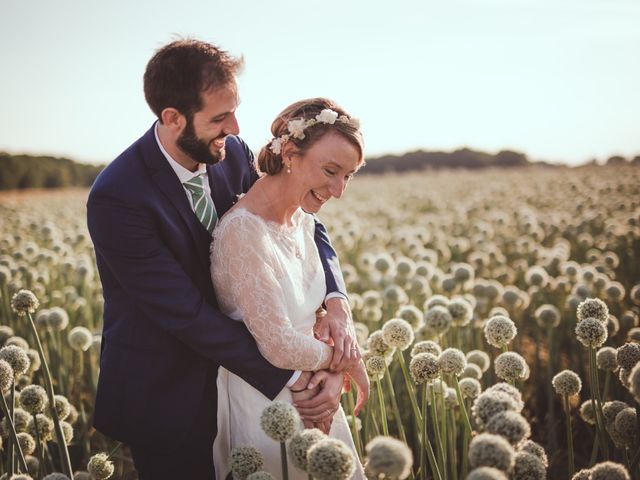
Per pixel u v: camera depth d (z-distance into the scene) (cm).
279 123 272
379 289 625
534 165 3312
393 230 1238
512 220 1192
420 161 3712
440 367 266
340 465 177
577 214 1230
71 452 359
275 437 217
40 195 2625
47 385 305
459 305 367
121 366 275
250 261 257
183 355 275
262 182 276
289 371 266
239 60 256
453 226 1155
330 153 259
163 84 247
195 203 278
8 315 541
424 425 277
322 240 331
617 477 199
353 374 293
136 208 256
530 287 635
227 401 282
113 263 260
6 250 845
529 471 189
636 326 513
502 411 191
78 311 620
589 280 562
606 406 265
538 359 471
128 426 274
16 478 223
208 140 256
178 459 276
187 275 265
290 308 273
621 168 2319
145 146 272
